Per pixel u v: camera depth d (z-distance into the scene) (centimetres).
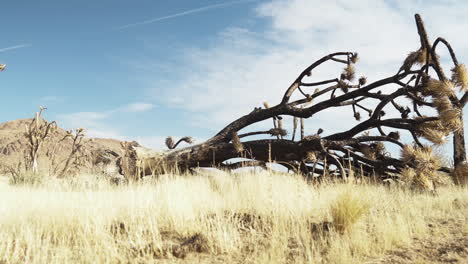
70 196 743
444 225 529
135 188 778
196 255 421
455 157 1002
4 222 556
